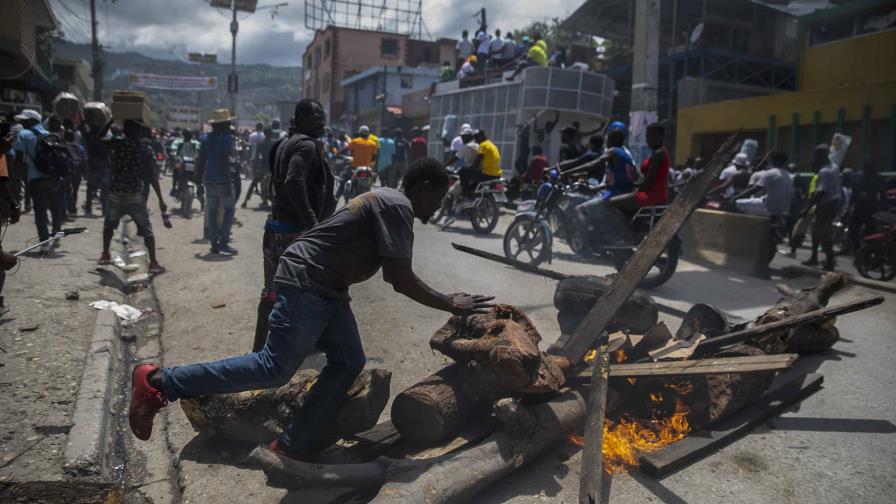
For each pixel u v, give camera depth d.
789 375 4.37
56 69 34.72
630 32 24.59
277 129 13.71
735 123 19.62
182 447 3.35
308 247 2.73
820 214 9.39
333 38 49.47
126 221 11.08
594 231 7.87
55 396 3.65
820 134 17.55
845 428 3.64
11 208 4.86
